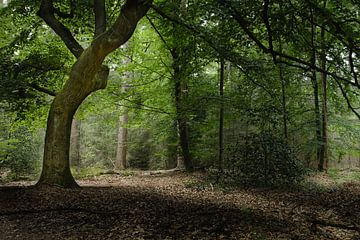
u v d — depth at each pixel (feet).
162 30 53.21
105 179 57.47
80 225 23.18
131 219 24.75
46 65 42.75
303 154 65.92
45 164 35.14
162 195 37.29
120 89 62.90
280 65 44.88
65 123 35.76
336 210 30.04
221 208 30.04
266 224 24.06
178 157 67.56
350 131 65.72
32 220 24.20
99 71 37.65
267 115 48.16
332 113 66.13
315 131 63.52
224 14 28.30
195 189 43.16
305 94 67.82
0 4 59.36
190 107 55.67
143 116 66.23
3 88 35.14
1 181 53.78
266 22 25.07
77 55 38.93
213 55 42.09
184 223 24.02
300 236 21.39
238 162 43.11
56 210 26.50
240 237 21.01
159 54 57.77
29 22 48.47
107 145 104.53
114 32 35.78
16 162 59.93
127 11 36.09
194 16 35.12
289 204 32.96
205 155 66.13
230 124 70.64
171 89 60.34
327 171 58.29
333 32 25.39
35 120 54.03
